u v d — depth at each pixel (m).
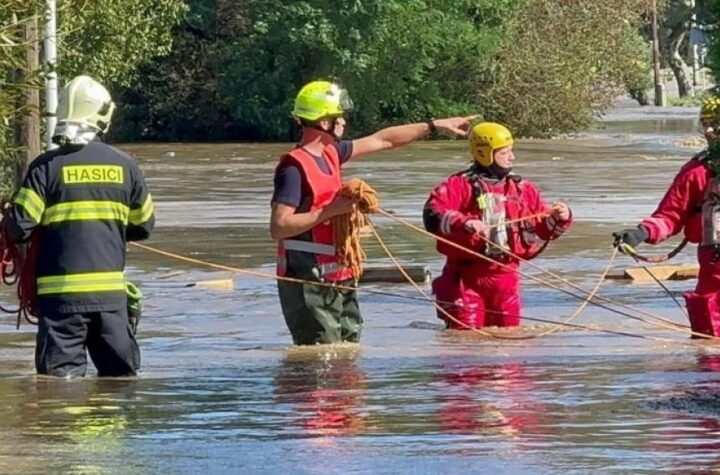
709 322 17.00
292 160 15.76
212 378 13.79
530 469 9.68
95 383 13.45
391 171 55.06
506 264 17.84
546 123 80.69
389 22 80.19
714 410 11.77
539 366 14.38
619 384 13.10
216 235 32.62
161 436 10.95
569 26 81.88
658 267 24.88
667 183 47.25
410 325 18.78
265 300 22.25
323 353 15.66
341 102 15.80
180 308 21.33
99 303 13.67
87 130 13.65
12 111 24.11
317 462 9.97
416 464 9.85
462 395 12.58
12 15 23.89
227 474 9.66
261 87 83.19
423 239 31.31
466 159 62.25
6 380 13.70
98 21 41.62
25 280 13.73
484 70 81.69
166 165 61.53
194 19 83.19
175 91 84.25
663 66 131.38
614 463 9.84
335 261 16.11
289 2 80.81
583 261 26.98
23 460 10.14
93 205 13.61
